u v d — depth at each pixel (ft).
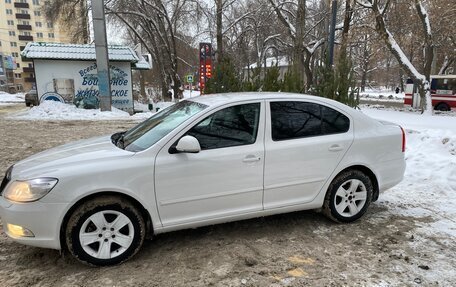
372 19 64.90
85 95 67.21
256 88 32.19
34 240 10.47
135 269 10.99
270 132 12.78
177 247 12.37
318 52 90.84
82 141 14.08
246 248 12.30
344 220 14.24
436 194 17.80
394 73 208.85
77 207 10.66
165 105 84.43
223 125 12.28
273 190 12.89
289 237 13.15
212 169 11.87
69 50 65.77
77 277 10.52
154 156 11.38
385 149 14.64
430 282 10.34
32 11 274.36
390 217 15.01
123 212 11.07
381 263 11.37
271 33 113.70
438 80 74.08
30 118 53.78
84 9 87.51
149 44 107.96
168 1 94.58
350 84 27.91
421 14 65.82
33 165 11.30
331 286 10.14
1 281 10.27
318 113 13.69
